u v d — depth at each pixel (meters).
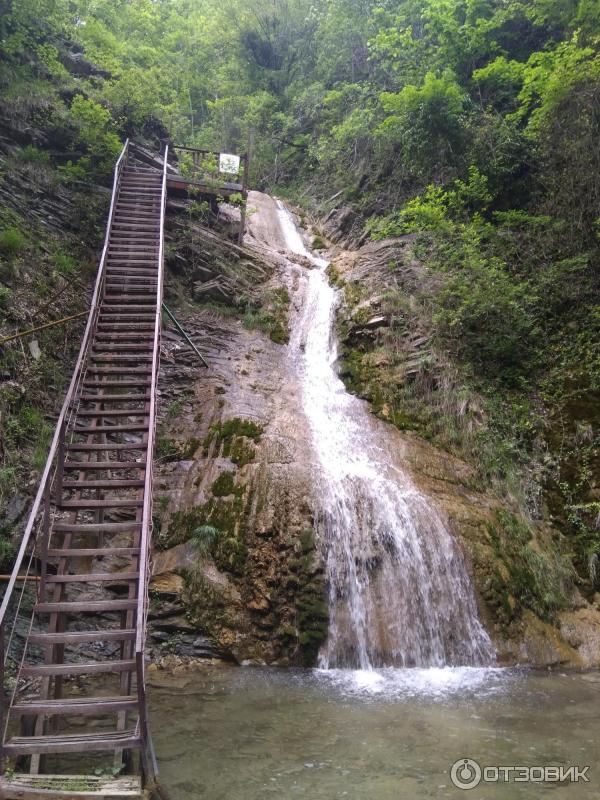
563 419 11.73
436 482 10.77
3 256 11.47
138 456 10.41
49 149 15.62
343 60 28.05
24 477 8.84
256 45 33.00
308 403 12.22
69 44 19.94
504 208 16.58
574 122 15.05
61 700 5.07
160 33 34.56
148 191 15.29
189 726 5.84
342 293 15.47
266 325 14.38
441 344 13.47
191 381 12.11
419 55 21.81
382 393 12.72
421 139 17.91
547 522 10.58
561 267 13.85
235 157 16.88
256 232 19.67
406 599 8.61
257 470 9.85
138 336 9.84
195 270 14.90
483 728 5.93
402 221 18.03
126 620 6.19
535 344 13.28
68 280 12.45
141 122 19.41
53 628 5.61
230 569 8.63
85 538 8.73
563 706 6.62
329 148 25.17
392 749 5.42
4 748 4.56
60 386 10.55
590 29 16.11
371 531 9.12
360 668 7.93
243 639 8.08
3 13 16.78
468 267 14.62
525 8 19.62
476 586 8.93
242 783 4.78
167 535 9.20
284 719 6.05
